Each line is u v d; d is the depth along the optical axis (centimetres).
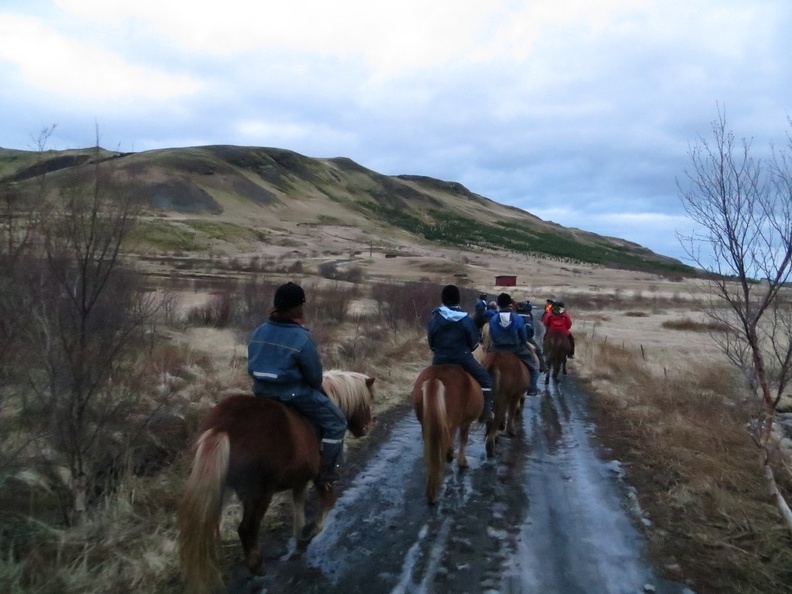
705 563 513
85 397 538
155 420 696
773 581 484
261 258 7550
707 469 721
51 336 524
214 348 1336
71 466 525
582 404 1192
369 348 1523
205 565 380
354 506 627
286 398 476
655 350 2019
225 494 429
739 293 639
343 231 13962
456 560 511
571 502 650
